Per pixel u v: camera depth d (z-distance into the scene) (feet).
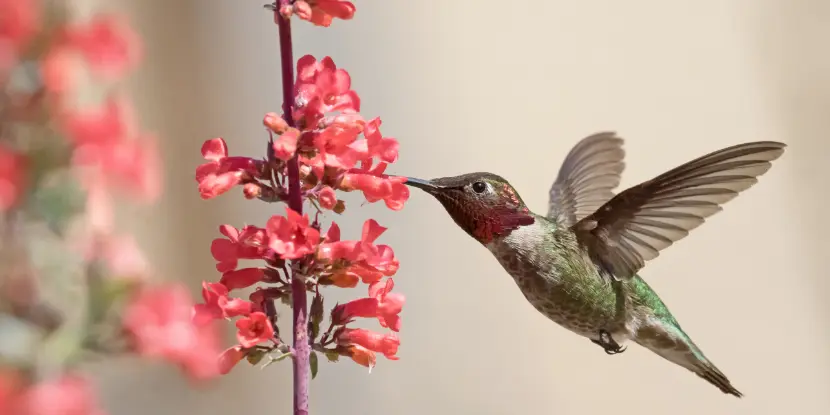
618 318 5.46
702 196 5.41
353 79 5.87
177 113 5.84
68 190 4.71
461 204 5.44
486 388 5.85
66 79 4.71
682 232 5.42
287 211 5.15
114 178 4.95
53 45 4.62
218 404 5.76
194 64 5.86
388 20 5.89
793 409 5.87
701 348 5.88
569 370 5.86
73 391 4.53
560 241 5.45
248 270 5.17
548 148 5.89
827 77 5.89
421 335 5.84
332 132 5.16
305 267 5.16
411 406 5.83
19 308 4.60
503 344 5.86
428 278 5.86
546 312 5.46
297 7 5.15
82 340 4.69
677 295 5.89
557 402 5.85
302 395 5.16
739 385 5.87
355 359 5.19
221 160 5.17
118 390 5.58
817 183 5.89
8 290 4.59
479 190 5.44
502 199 5.44
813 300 5.88
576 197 5.55
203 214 5.85
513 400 5.85
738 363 5.88
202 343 5.10
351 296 5.79
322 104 5.16
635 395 5.86
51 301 4.69
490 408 5.84
